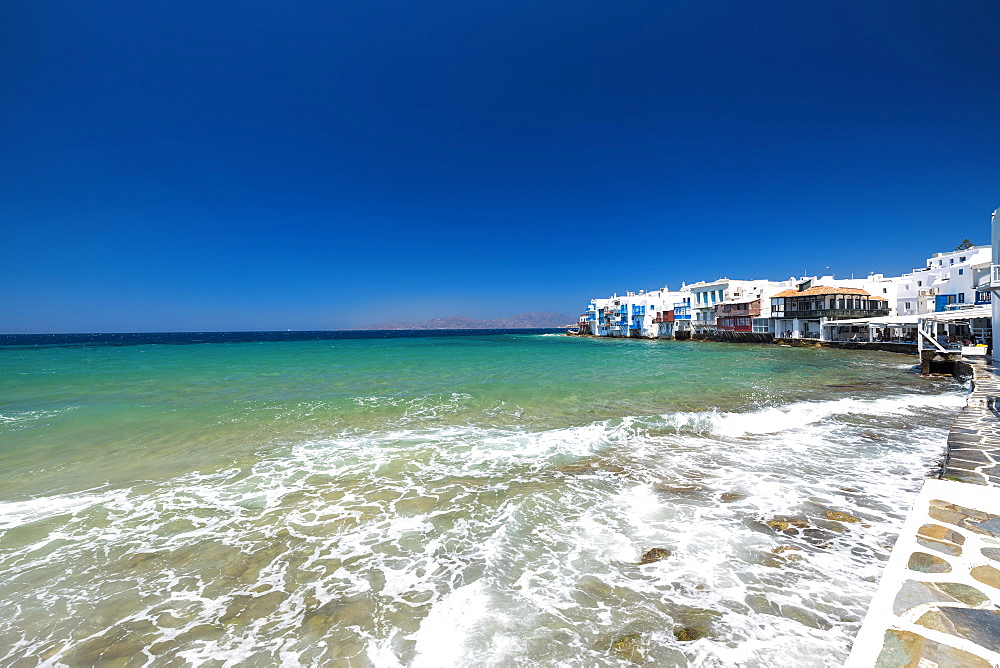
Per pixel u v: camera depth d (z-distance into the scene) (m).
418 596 5.63
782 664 4.36
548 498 8.50
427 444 11.89
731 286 76.81
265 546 6.84
